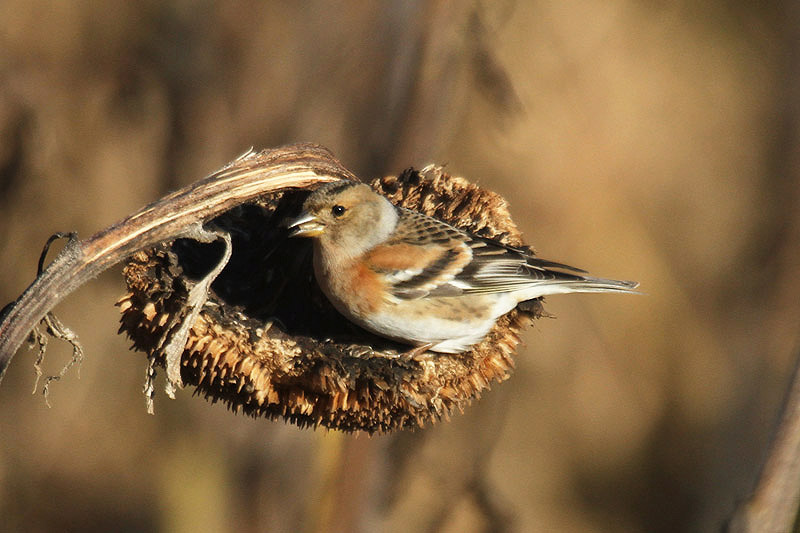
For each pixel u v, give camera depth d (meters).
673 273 17.58
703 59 19.41
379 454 11.18
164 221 6.20
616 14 17.91
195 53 12.18
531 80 16.11
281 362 6.35
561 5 16.83
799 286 17.70
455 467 12.00
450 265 7.44
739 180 18.70
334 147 11.30
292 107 11.70
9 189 12.48
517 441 16.72
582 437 16.83
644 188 17.61
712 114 18.92
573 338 17.03
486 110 13.61
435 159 11.06
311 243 7.84
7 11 12.10
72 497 13.76
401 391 6.43
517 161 15.70
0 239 12.65
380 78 11.13
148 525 12.94
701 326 17.44
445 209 8.61
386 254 7.40
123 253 6.10
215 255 7.47
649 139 18.00
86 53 12.38
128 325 6.35
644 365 17.17
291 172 7.21
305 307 7.64
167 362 6.05
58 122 12.40
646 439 16.92
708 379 17.16
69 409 13.92
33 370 14.12
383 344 7.64
